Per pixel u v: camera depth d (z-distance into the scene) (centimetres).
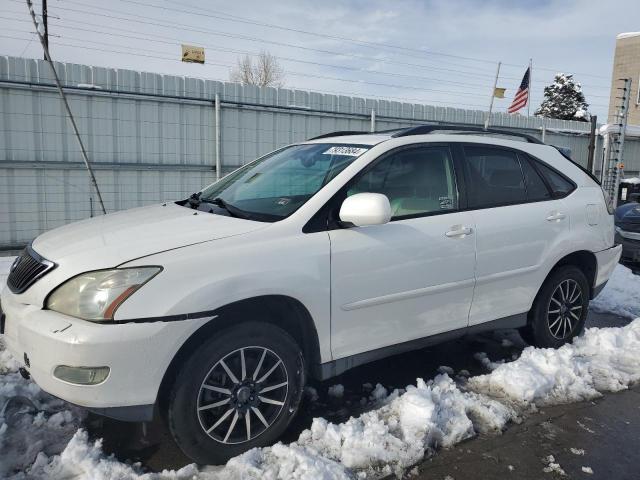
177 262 280
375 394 377
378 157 362
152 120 1048
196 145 1104
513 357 456
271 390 309
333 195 336
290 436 325
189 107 1084
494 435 331
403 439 316
